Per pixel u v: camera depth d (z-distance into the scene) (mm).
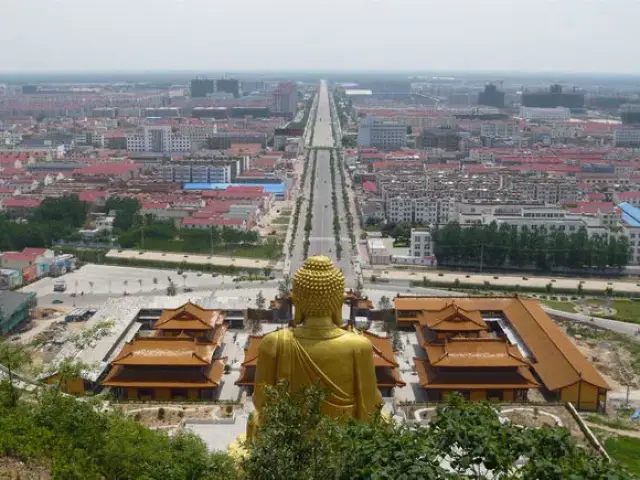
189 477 96188
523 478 60844
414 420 153500
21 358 137625
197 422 149250
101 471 96062
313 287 78000
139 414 154875
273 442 61094
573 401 171875
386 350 177750
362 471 59500
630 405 176375
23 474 88562
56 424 106562
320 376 77625
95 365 161625
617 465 60188
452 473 61125
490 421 66688
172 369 172375
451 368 172125
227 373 188500
